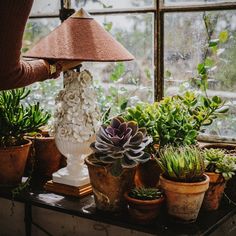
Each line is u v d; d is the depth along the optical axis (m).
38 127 1.79
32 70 1.41
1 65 1.25
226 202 1.60
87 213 1.51
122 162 1.41
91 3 2.02
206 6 1.76
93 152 1.55
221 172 1.48
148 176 1.59
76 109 1.61
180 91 1.86
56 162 1.89
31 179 1.87
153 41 1.89
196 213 1.43
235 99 1.75
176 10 1.82
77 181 1.67
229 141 1.77
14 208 2.08
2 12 1.17
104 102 2.01
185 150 1.42
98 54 1.51
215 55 1.78
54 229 1.97
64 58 1.49
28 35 2.21
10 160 1.74
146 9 1.88
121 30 1.97
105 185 1.48
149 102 1.94
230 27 1.73
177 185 1.37
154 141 1.56
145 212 1.41
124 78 1.99
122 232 1.80
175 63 1.86
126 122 1.51
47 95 2.16
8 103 1.74
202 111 1.59
